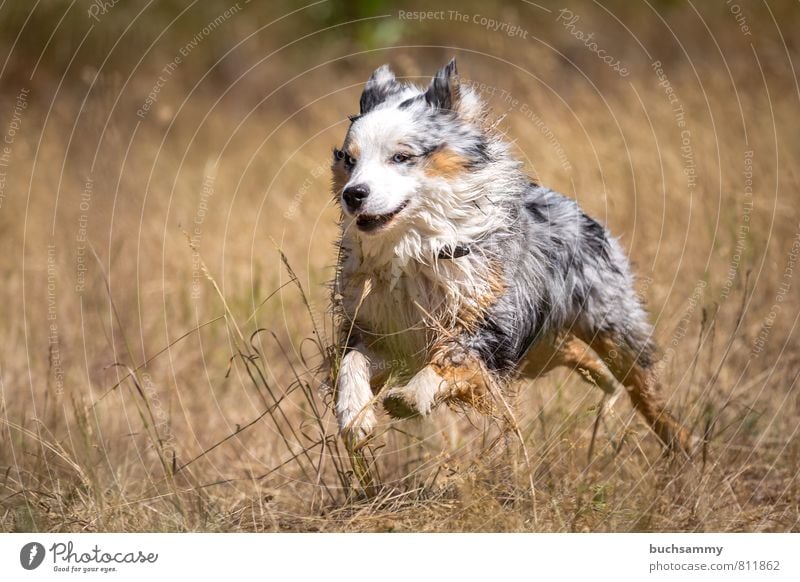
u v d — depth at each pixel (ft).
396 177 27.02
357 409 26.13
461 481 25.45
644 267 42.09
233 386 38.04
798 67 64.08
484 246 27.99
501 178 28.48
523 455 27.17
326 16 79.00
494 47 72.90
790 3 72.69
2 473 29.63
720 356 35.29
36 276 46.29
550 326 30.53
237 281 44.01
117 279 45.44
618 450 27.48
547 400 32.81
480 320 27.68
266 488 30.25
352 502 27.04
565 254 30.50
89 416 32.71
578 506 25.34
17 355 39.88
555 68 67.46
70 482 29.04
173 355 40.57
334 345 27.58
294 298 42.39
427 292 28.25
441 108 28.02
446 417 31.14
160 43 72.74
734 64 67.21
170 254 48.01
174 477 29.91
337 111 68.28
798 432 30.58
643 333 32.99
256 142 65.41
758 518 26.96
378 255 28.02
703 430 30.50
